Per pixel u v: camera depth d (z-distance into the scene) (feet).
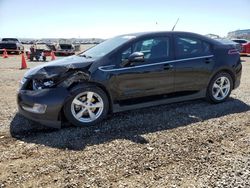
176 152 14.26
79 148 14.75
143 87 19.35
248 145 15.12
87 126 17.88
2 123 18.44
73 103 17.34
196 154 14.06
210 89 22.24
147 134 16.58
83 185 11.37
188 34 21.63
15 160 13.55
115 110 18.83
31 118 17.54
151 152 14.25
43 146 15.06
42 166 12.93
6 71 47.34
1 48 100.42
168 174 12.23
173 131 17.03
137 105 19.54
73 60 18.57
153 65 19.54
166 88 20.27
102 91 18.08
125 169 12.60
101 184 11.44
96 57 18.67
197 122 18.53
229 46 23.31
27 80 17.78
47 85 17.08
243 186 11.27
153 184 11.46
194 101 23.39
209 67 21.79
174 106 22.00
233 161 13.33
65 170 12.55
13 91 28.73
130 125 18.03
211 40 22.67
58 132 16.99
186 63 20.79
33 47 77.92
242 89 28.07
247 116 19.76
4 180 11.79
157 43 20.21
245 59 68.95
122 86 18.63
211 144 15.24
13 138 16.14
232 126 17.85
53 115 16.90
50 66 17.56
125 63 18.67
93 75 17.65
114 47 19.07
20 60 74.54
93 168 12.69
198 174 12.20
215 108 21.54
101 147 14.87
